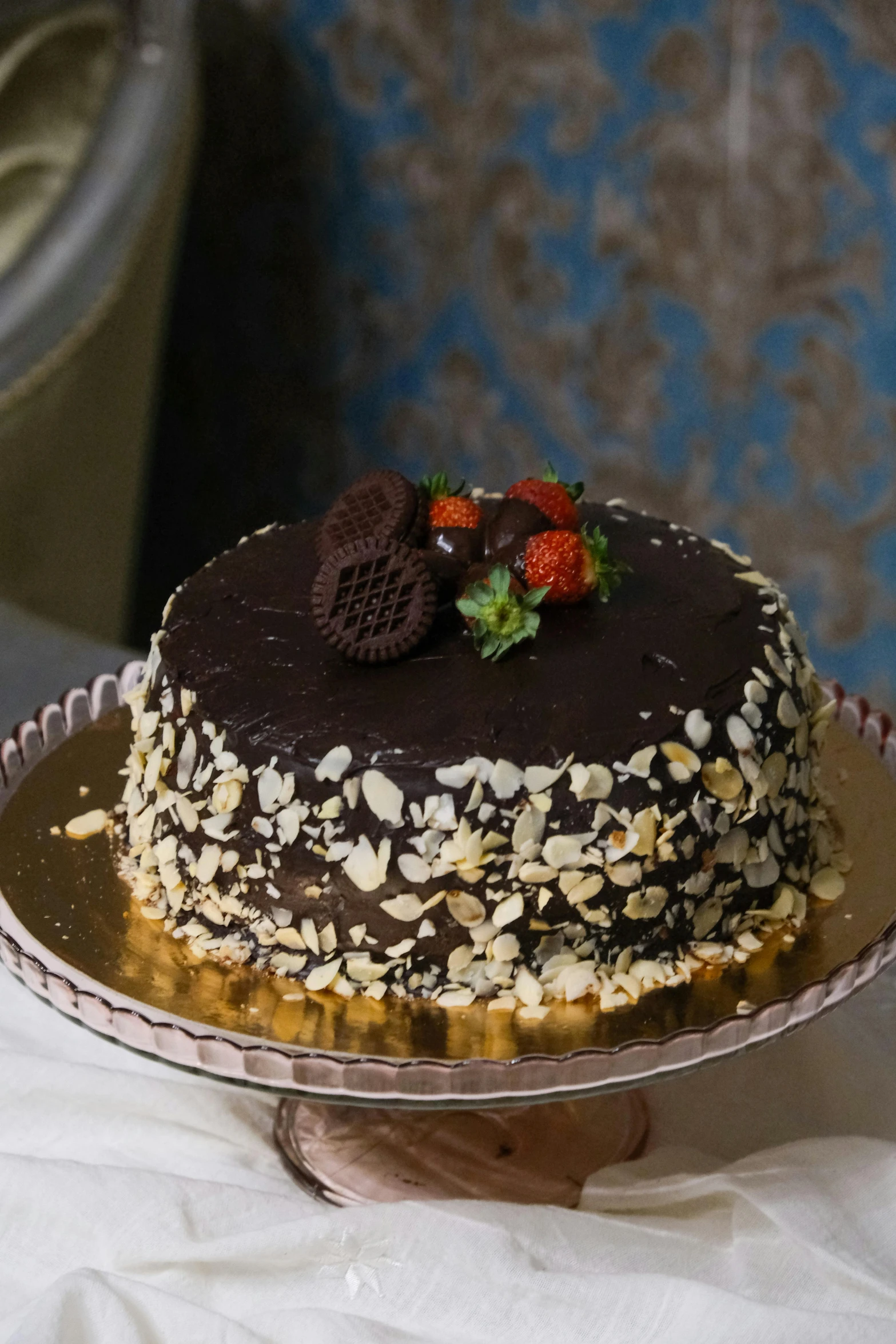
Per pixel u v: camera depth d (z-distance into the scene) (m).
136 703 1.27
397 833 1.18
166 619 1.27
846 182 1.93
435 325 2.26
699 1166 1.23
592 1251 1.18
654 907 1.19
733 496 2.17
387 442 2.37
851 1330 1.14
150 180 2.05
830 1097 1.26
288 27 2.15
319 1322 1.15
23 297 2.02
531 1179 1.24
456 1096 1.14
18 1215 1.19
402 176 2.18
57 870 1.26
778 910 1.22
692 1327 1.15
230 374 2.41
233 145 2.25
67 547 2.18
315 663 1.22
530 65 2.04
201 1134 1.25
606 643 1.22
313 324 2.33
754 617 1.25
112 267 2.04
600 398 2.19
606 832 1.18
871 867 1.26
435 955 1.19
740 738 1.20
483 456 2.31
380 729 1.18
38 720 1.35
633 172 2.04
